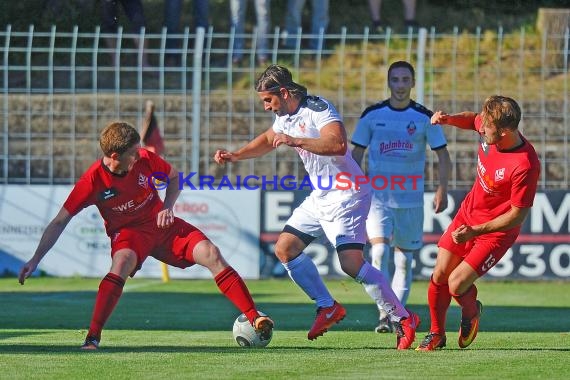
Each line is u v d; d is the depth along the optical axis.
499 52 49.69
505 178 21.34
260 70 55.66
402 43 57.41
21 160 50.56
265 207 44.16
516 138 21.28
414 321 22.92
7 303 35.66
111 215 22.41
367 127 28.39
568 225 43.34
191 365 18.75
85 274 44.59
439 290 22.48
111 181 22.00
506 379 17.31
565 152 46.88
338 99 52.06
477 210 22.36
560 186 48.59
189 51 47.88
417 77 45.12
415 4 60.06
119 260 22.05
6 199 44.47
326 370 18.22
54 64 56.88
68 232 44.56
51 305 35.03
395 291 28.61
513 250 43.62
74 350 21.41
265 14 55.69
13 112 50.81
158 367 18.48
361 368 18.52
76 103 52.16
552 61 56.25
